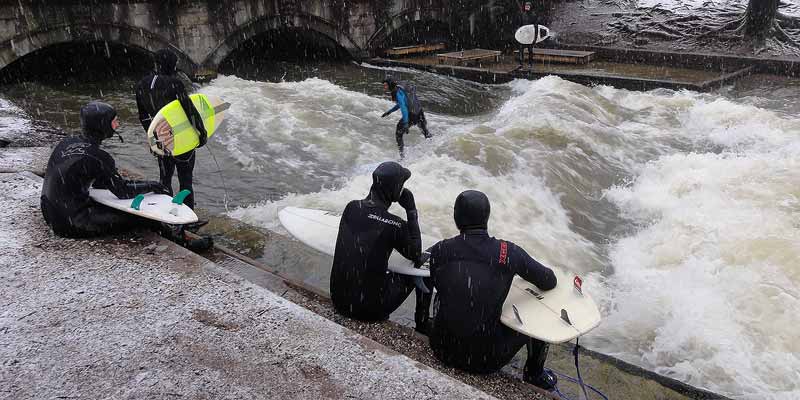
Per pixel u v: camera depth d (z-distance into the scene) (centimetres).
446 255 310
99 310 335
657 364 431
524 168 823
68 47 1655
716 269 554
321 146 959
